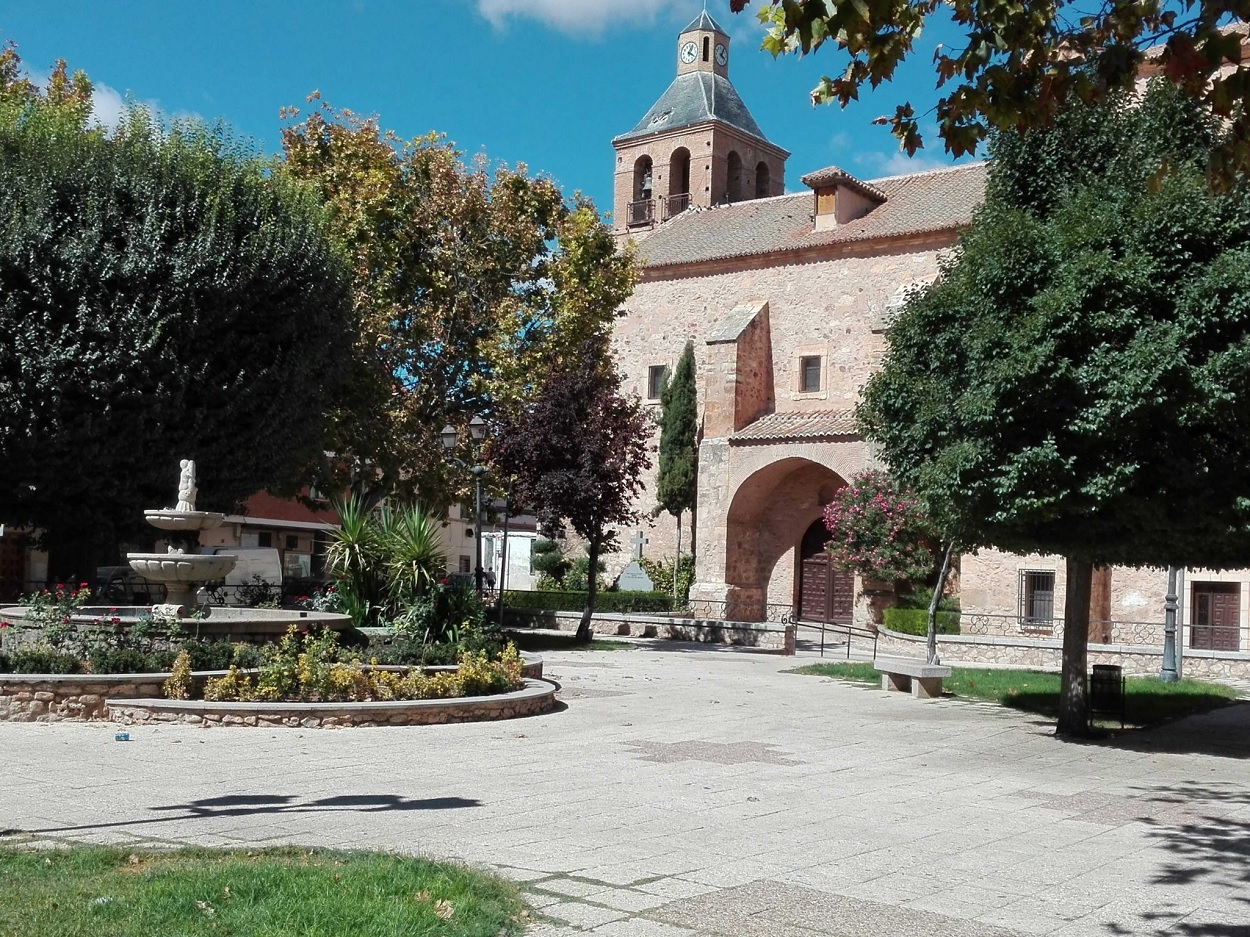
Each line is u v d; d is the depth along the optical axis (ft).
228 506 71.82
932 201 120.06
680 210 172.14
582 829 25.95
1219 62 21.56
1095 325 39.04
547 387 89.61
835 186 122.72
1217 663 78.28
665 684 62.75
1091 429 38.65
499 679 48.60
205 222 66.08
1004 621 95.81
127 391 62.69
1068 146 45.42
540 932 18.35
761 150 180.24
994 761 39.58
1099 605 95.35
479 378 89.15
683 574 125.49
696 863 23.20
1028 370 39.24
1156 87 44.09
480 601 60.70
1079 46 25.03
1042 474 40.16
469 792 29.96
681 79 179.32
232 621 48.83
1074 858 25.05
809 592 121.29
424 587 58.08
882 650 99.25
